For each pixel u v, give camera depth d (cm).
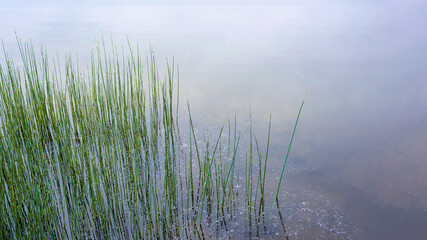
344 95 340
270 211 198
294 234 183
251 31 573
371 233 183
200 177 220
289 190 215
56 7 768
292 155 249
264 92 347
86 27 571
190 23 617
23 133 225
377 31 564
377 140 266
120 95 252
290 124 289
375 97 336
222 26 602
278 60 438
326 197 209
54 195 185
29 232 163
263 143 261
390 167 234
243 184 219
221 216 194
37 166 187
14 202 160
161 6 783
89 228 181
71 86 246
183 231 183
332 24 617
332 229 186
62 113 232
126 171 219
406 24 602
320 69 408
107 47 459
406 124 288
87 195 200
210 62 427
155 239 176
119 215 189
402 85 360
